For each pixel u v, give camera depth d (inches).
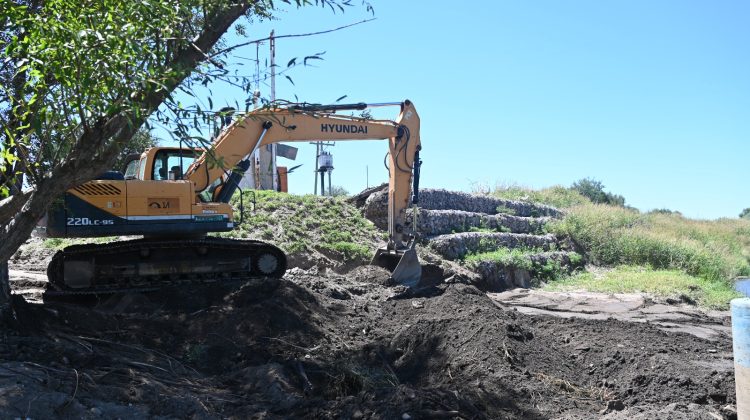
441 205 831.1
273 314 300.0
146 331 268.1
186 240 408.8
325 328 315.0
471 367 254.4
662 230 1038.4
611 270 819.4
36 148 179.5
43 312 240.5
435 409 187.9
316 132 453.7
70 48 145.6
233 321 292.8
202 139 154.9
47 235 364.8
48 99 159.2
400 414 181.8
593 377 267.3
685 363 275.6
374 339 318.0
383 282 457.7
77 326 247.8
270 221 630.5
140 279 405.1
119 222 373.4
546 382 247.0
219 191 419.8
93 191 369.4
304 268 574.9
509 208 958.4
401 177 495.2
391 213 496.4
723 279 818.8
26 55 156.1
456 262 677.9
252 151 424.5
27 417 155.5
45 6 163.2
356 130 472.7
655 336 335.9
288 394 212.7
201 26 181.5
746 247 1173.7
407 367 279.1
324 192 942.4
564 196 1208.2
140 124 156.6
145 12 150.7
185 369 233.1
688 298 600.7
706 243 1024.2
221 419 182.2
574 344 311.1
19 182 183.8
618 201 1499.8
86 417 162.6
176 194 387.5
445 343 285.7
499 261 686.5
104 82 151.6
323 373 246.8
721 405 230.8
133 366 214.2
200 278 417.7
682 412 212.7
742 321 185.3
